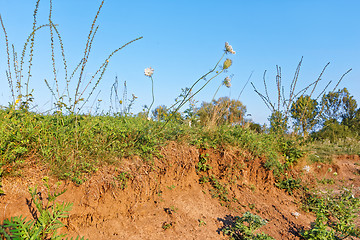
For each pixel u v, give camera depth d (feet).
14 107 14.42
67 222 11.74
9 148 11.87
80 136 14.49
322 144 42.11
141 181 14.93
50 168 12.34
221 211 17.43
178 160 17.76
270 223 18.15
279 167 23.79
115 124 17.49
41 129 13.47
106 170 13.96
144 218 14.24
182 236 14.06
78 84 14.70
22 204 10.69
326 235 17.47
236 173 20.89
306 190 23.98
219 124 24.43
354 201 21.77
